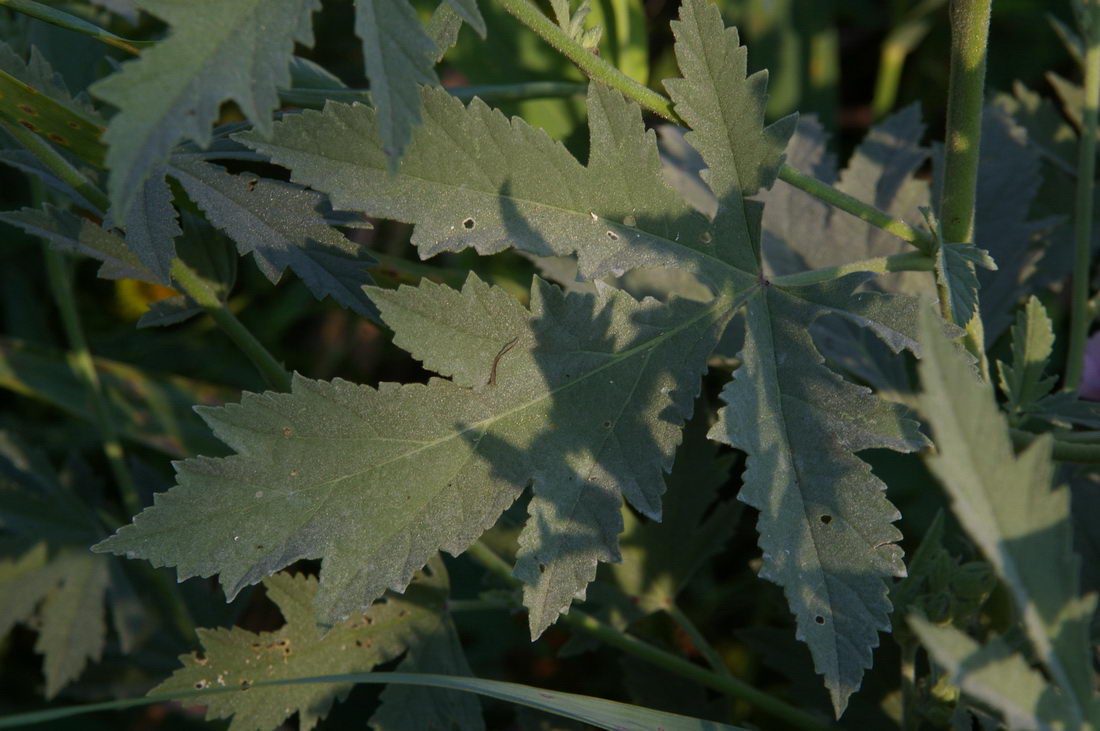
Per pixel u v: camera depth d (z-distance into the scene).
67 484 0.44
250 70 0.30
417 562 0.32
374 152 0.32
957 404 0.28
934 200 0.42
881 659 0.38
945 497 0.43
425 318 0.32
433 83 0.30
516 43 0.44
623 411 0.33
